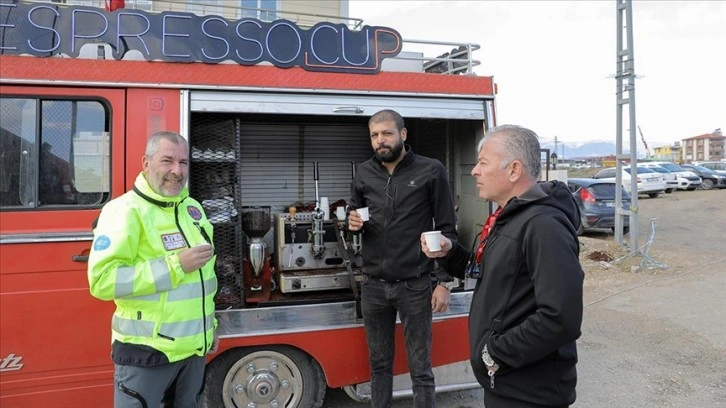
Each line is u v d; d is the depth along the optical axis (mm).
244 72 3381
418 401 3252
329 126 4762
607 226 12469
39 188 3066
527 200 2066
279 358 3523
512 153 2133
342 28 3568
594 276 8812
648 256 9766
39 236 2992
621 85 10156
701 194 22297
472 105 3855
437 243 2682
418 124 4918
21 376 2994
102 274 2293
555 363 2031
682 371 4750
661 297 7359
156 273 2348
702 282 8211
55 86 3068
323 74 3529
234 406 3463
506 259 2064
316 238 3748
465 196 4316
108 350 3113
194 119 3482
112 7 3906
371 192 3352
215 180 3492
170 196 2506
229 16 8562
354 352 3584
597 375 4660
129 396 2447
